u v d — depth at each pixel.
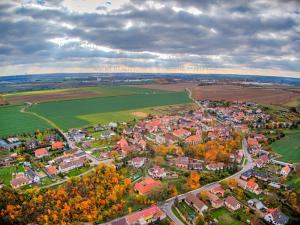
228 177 185.88
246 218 139.50
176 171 195.12
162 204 153.25
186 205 152.62
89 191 156.25
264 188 170.50
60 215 137.00
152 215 138.00
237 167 197.25
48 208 142.25
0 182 176.00
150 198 155.38
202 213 143.50
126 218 135.88
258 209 148.00
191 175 179.38
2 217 134.75
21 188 167.75
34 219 135.12
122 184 168.00
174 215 143.62
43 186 171.12
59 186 169.00
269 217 137.50
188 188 168.62
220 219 139.00
